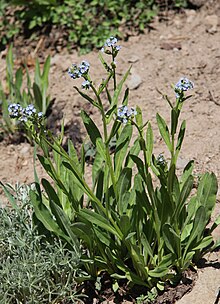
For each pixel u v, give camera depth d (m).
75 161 4.00
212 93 5.24
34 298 3.87
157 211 3.85
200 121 5.06
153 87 5.40
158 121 3.64
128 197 3.78
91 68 5.65
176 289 3.99
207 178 3.92
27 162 5.17
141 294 4.04
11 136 5.36
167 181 3.70
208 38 5.72
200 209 3.77
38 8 6.08
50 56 5.85
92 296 4.10
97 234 3.88
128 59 5.64
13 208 4.24
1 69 5.99
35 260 3.88
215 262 4.12
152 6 6.02
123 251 4.07
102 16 5.98
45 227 4.00
